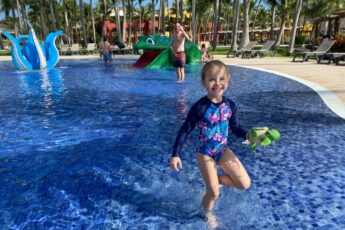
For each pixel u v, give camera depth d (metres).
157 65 15.41
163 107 6.97
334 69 12.95
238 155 4.24
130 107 7.03
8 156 4.40
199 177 3.69
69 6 58.44
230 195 3.23
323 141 4.70
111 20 61.94
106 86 10.02
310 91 8.39
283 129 5.29
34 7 55.22
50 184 3.61
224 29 78.00
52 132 5.38
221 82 2.56
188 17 61.25
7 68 16.78
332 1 39.31
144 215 2.96
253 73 12.48
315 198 3.16
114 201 3.21
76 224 2.85
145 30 60.47
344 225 2.74
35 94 8.88
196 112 2.64
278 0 34.53
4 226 2.84
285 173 3.71
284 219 2.84
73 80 11.64
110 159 4.25
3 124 5.87
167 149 4.56
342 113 6.18
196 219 2.88
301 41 40.16
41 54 15.66
